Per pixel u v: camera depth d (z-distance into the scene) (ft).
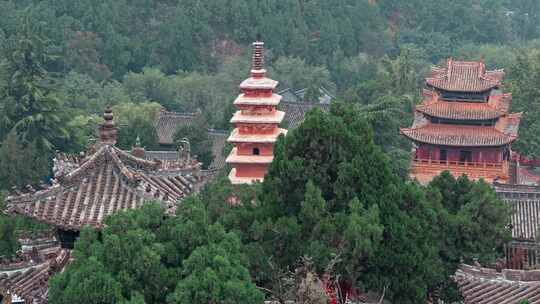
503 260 265.13
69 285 170.50
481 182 250.16
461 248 237.04
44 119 528.63
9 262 201.98
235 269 173.06
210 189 229.25
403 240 201.36
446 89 508.12
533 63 625.41
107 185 193.98
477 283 204.13
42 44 566.77
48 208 190.60
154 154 509.76
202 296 167.84
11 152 474.90
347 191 203.51
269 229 199.21
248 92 324.60
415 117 552.00
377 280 199.93
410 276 203.31
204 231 183.42
